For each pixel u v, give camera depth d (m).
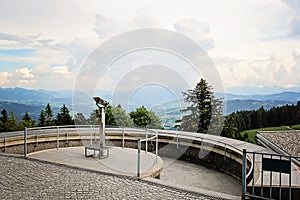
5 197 5.03
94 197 5.05
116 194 5.20
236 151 8.79
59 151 9.34
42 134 10.65
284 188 5.34
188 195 5.11
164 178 8.67
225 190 7.52
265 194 5.36
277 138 10.13
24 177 6.28
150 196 5.08
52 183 5.86
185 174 9.19
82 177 6.30
